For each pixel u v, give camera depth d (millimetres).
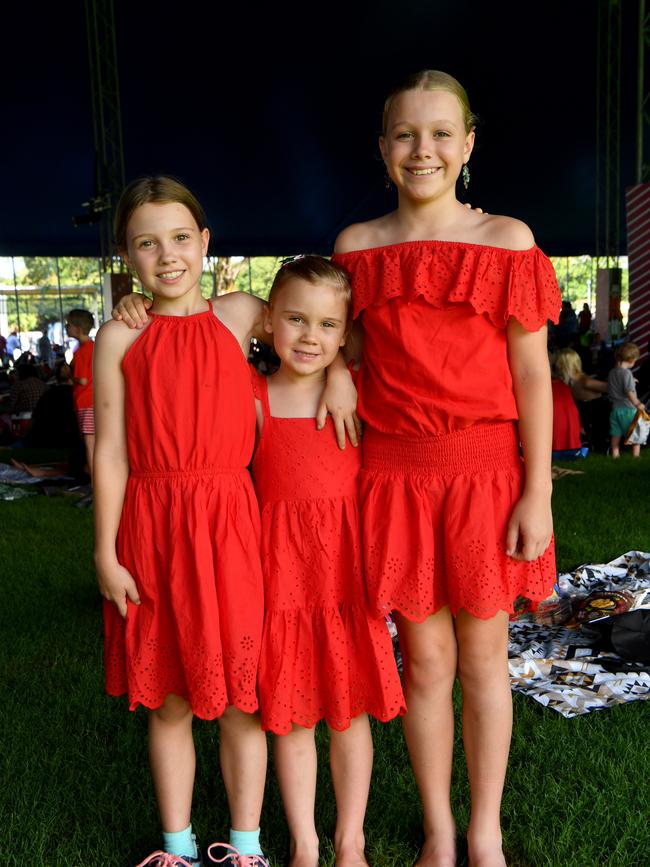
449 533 1825
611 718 2613
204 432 1809
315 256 1916
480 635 1894
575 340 13234
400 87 1835
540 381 1836
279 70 12594
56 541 5230
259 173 16234
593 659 3057
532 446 1842
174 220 1826
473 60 12688
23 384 10586
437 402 1806
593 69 13398
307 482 1893
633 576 3744
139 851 2014
